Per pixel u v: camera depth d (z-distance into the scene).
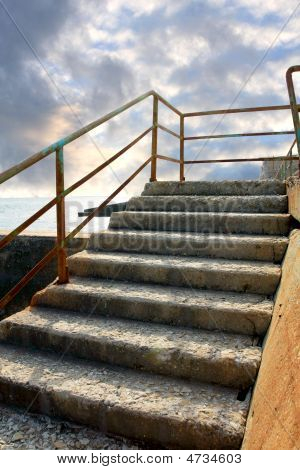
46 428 1.86
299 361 1.29
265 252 2.89
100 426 1.82
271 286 2.54
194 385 1.97
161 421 1.68
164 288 2.78
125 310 2.57
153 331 2.34
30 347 2.45
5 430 1.85
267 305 2.34
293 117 2.50
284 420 1.19
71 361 2.26
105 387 1.94
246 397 1.85
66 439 1.77
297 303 1.66
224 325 2.31
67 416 1.90
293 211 3.04
